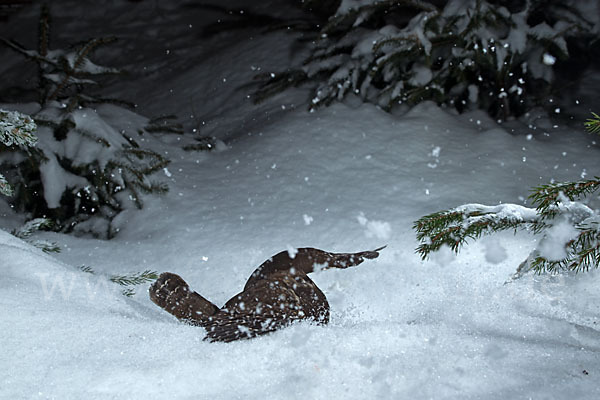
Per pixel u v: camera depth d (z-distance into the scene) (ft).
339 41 35.76
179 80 41.47
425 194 25.57
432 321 11.92
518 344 9.09
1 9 52.13
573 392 7.47
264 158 29.50
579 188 11.98
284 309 10.19
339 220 23.93
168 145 31.22
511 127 31.96
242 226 24.43
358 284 17.51
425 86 32.58
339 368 8.27
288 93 36.27
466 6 32.19
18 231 18.80
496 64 32.09
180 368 8.43
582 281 13.71
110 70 28.99
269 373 8.25
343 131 30.68
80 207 26.99
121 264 22.47
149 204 26.66
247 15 49.34
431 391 7.66
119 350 9.09
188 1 51.85
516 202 24.88
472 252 19.30
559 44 32.48
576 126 31.50
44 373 8.45
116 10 51.75
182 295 10.96
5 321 9.82
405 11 37.29
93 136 26.96
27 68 44.62
